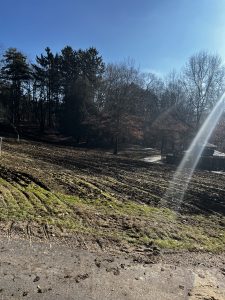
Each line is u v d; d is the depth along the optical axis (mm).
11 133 56500
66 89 64125
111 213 11703
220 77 51812
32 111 74812
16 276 6238
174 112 53688
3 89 62688
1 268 6469
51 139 57094
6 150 29953
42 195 13250
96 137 56312
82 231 9219
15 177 16391
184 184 20844
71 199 13289
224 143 52594
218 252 9117
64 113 59938
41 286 6004
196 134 48375
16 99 65312
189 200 16078
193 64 50844
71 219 10320
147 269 7324
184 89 58562
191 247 9172
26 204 11438
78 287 6145
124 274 6918
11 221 9227
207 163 34875
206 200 16469
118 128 46188
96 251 7984
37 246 7773
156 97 67812
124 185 18312
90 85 57969
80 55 66500
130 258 7824
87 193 14961
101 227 9922
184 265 7879
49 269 6691
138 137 49062
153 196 16156
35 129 64312
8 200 11672
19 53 60562
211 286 6945
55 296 5758
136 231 9945
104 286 6309
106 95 56250
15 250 7391
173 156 37312
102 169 24453
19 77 59906
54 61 66875
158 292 6363
